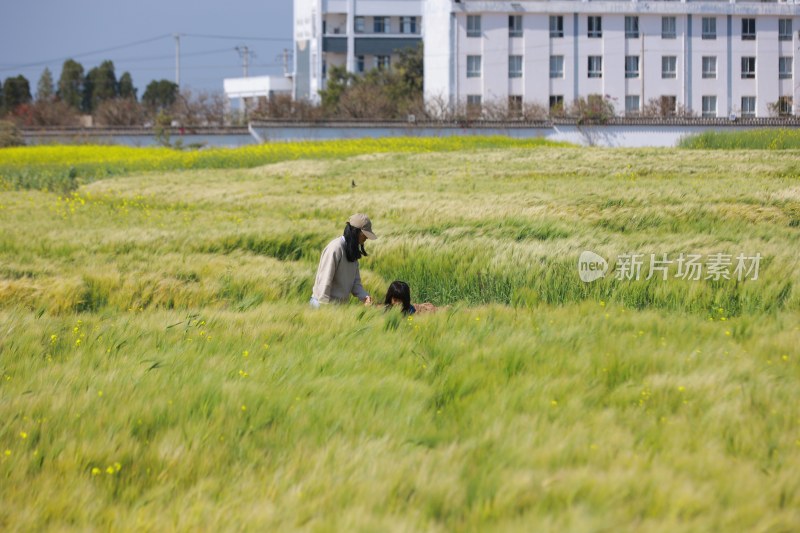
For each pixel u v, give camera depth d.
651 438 17.19
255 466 16.92
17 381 22.11
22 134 171.12
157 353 24.27
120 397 20.31
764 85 196.25
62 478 16.52
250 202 67.31
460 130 161.88
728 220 51.22
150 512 15.15
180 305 35.94
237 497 15.52
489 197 63.06
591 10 192.50
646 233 48.38
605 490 14.72
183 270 39.19
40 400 20.14
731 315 33.47
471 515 14.31
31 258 42.38
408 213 56.88
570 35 193.38
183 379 21.39
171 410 19.22
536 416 18.20
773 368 21.50
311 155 124.00
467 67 194.12
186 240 47.06
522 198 61.34
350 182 82.56
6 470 16.80
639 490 14.79
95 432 18.34
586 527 13.35
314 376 21.94
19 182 96.75
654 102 183.88
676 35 194.00
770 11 193.38
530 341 23.80
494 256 41.19
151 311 33.56
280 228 50.91
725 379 20.41
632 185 69.75
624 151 105.06
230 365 22.72
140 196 76.12
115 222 56.72
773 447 16.62
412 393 20.11
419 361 22.78
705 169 81.81
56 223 55.88
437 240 45.03
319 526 14.02
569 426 17.84
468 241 44.28
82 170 111.44
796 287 32.66
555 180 77.69
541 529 13.37
